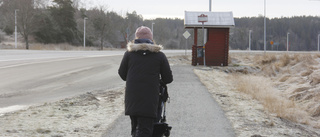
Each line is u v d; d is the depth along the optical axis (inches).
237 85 512.4
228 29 908.0
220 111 306.3
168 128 170.4
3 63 765.3
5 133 223.1
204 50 879.7
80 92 428.1
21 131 230.5
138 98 159.5
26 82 506.0
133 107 159.2
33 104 346.3
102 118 276.1
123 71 171.8
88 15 3676.2
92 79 562.9
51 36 2645.2
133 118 168.1
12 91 426.3
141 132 157.6
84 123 258.4
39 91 431.8
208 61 914.1
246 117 289.1
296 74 813.9
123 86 487.8
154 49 165.0
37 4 2502.5
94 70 700.7
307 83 637.3
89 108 319.3
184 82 515.2
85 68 735.7
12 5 2137.1
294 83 683.4
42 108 315.6
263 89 504.4
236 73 821.9
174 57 1222.9
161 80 175.9
